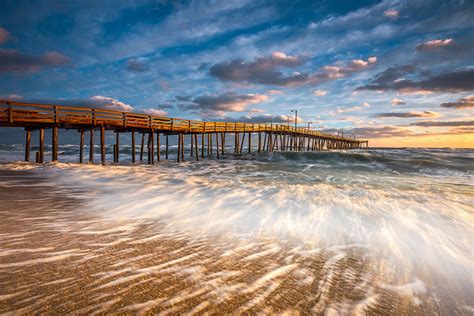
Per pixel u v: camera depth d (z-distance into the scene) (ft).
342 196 20.26
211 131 83.51
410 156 72.74
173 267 8.11
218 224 12.94
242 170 51.42
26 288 6.58
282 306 6.26
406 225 13.37
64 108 46.70
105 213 14.35
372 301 6.69
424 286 7.61
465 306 6.63
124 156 107.55
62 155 109.60
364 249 10.30
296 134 136.36
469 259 9.70
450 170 51.42
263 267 8.39
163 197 18.62
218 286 7.07
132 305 6.04
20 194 18.47
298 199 18.76
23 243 9.63
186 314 5.79
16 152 132.57
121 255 8.89
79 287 6.73
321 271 8.28
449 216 14.99
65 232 11.06
